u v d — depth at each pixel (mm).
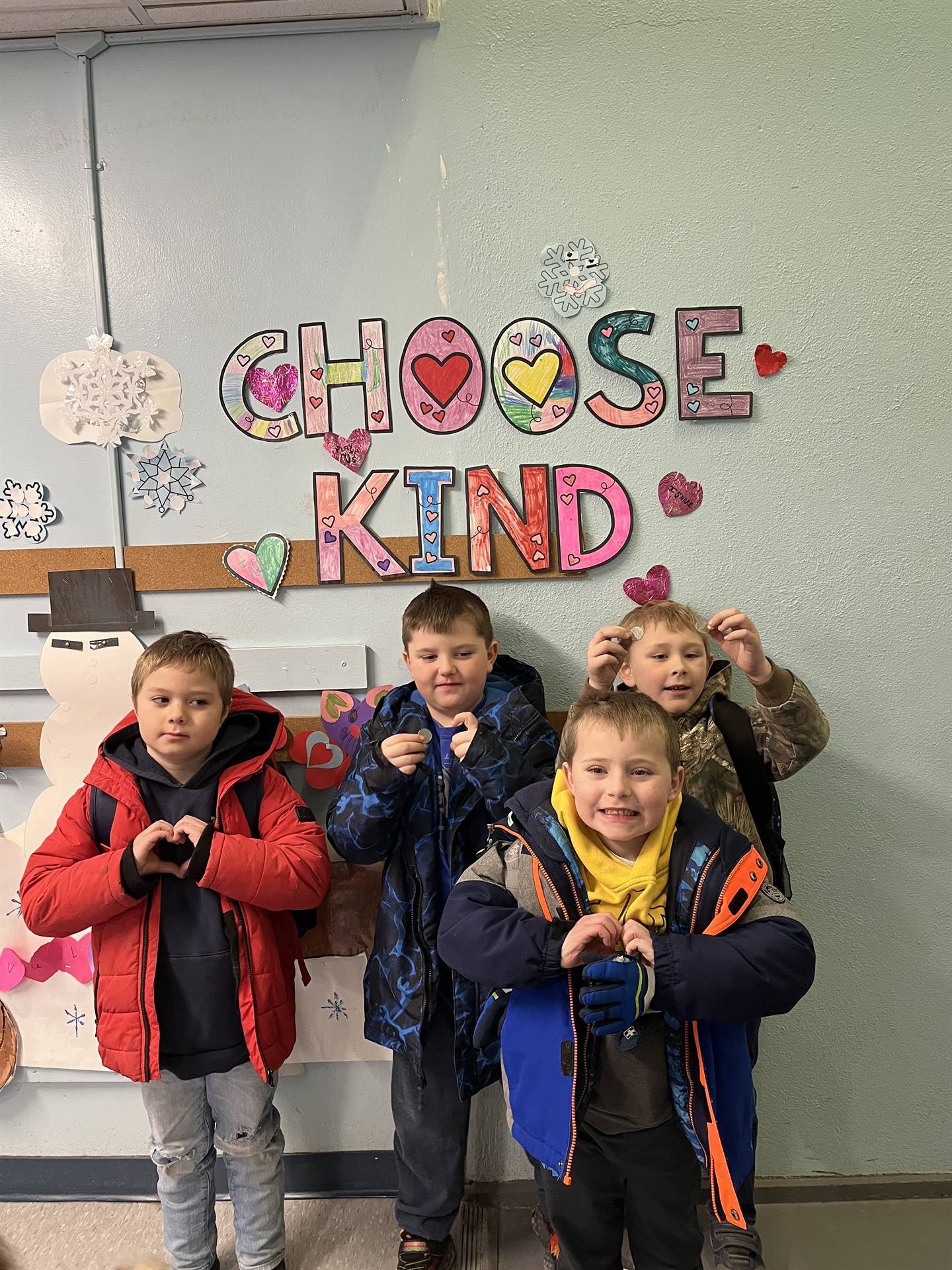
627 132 1505
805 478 1541
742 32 1486
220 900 1344
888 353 1521
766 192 1506
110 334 1569
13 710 1620
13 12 1447
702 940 1053
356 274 1537
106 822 1373
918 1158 1620
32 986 1628
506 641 1575
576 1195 1168
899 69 1484
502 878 1167
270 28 1504
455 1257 1469
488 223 1522
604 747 1088
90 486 1584
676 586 1561
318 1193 1621
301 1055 1615
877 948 1601
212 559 1577
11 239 1564
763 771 1362
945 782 1579
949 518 1542
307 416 1554
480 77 1508
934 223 1502
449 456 1553
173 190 1543
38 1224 1573
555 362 1530
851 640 1561
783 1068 1617
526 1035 1116
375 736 1386
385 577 1562
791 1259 1461
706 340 1526
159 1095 1386
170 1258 1433
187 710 1331
